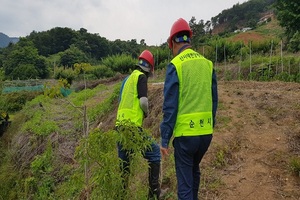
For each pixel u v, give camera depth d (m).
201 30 45.06
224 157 4.98
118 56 35.41
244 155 5.04
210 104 3.31
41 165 9.54
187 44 3.43
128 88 4.15
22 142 13.64
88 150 3.06
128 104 4.08
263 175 4.51
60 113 15.10
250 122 6.02
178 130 3.27
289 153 4.95
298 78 11.12
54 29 91.06
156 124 7.59
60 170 9.01
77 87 28.22
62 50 89.06
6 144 17.66
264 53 27.33
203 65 3.34
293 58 16.02
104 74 33.19
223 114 6.37
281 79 11.57
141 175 4.71
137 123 4.02
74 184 3.49
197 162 3.54
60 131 11.84
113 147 3.14
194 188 3.60
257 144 5.29
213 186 4.34
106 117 11.88
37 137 12.67
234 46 26.27
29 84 38.47
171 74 3.23
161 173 4.66
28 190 9.07
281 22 11.85
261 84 9.04
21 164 11.98
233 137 5.52
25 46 64.38
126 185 3.37
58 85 8.22
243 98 7.38
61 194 7.17
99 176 3.01
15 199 10.05
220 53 26.03
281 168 4.62
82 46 78.25
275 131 5.63
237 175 4.55
